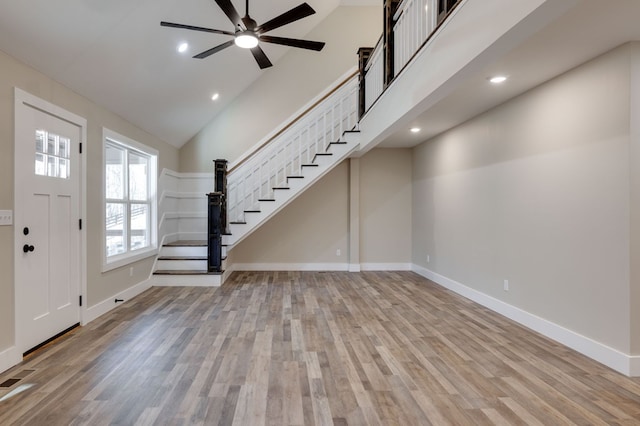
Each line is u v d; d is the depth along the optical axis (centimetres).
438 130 525
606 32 232
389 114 410
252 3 484
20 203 277
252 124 686
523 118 359
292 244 677
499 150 399
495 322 373
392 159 680
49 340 313
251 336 331
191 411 208
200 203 679
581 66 288
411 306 434
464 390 234
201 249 581
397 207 682
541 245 337
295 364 273
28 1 249
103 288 403
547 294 330
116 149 460
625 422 199
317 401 220
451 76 261
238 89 664
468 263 472
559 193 314
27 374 253
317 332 343
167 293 496
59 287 327
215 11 409
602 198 272
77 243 354
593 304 281
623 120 255
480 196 441
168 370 261
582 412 209
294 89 692
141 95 444
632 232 252
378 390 234
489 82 327
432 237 587
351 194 669
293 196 562
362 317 390
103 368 263
